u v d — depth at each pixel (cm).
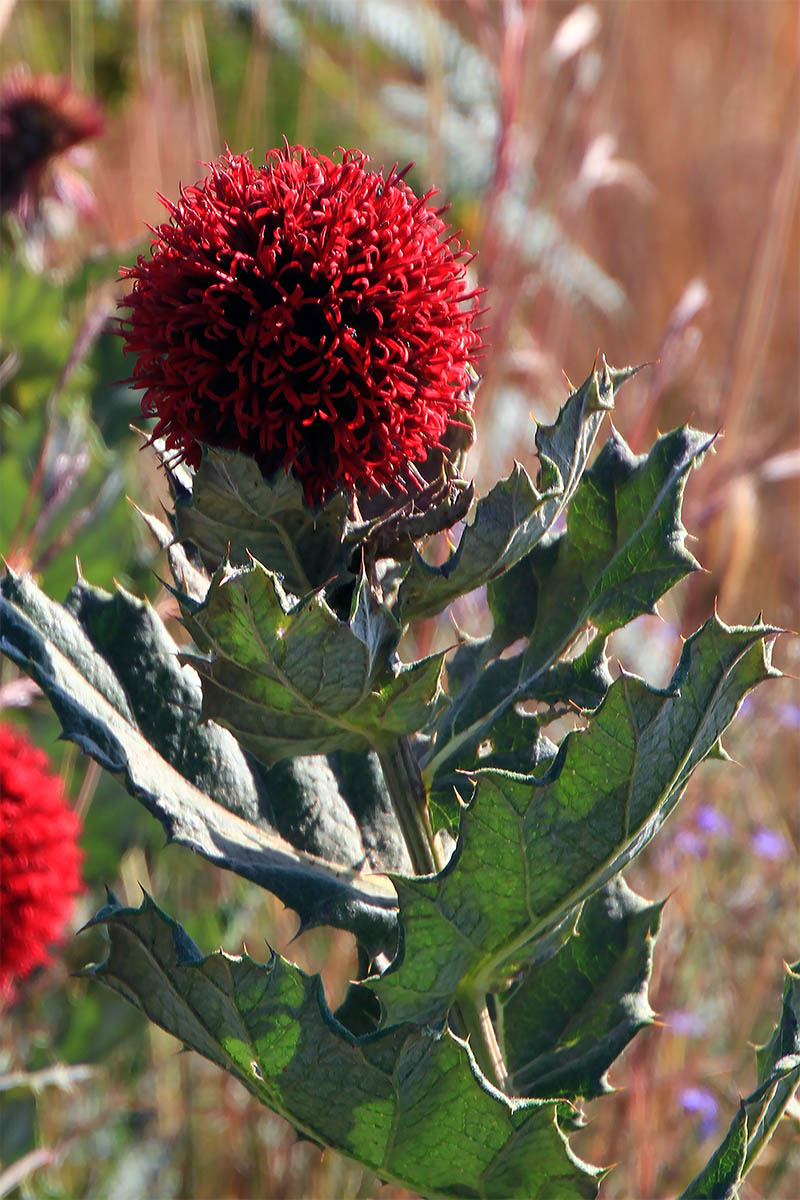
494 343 131
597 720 74
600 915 81
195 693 78
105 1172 109
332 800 79
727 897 119
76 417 114
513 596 80
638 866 117
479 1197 76
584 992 81
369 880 79
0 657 107
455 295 76
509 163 132
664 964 105
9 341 124
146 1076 116
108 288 132
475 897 75
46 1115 107
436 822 80
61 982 112
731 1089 108
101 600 78
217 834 77
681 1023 105
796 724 128
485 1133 75
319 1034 75
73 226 158
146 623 78
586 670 79
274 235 75
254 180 76
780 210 147
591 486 79
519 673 80
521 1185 76
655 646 143
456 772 76
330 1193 105
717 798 123
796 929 117
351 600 76
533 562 80
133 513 113
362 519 77
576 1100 80
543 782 74
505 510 75
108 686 77
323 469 75
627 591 78
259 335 74
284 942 119
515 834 75
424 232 76
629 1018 80
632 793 75
